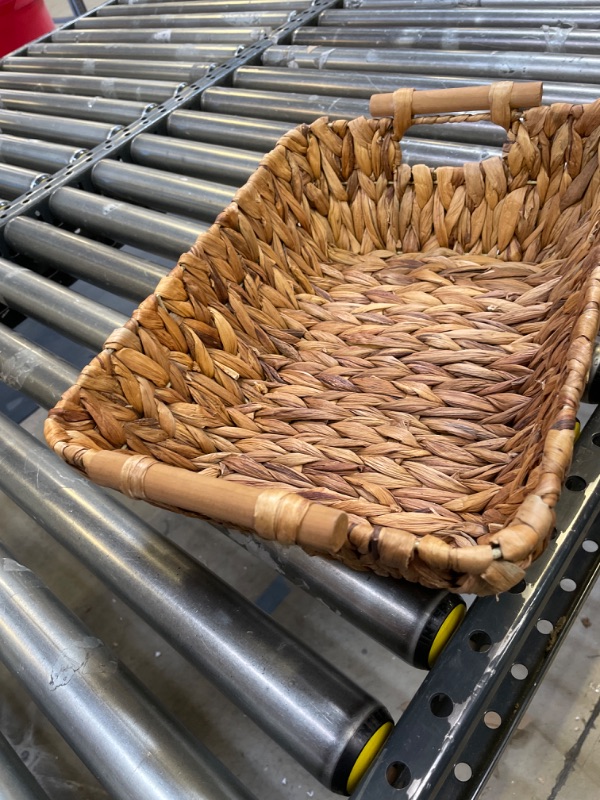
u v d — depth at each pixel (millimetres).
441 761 447
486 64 1146
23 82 1745
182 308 641
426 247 790
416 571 391
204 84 1388
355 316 724
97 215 1117
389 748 457
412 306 712
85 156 1304
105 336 911
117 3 2113
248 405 654
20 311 1063
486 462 562
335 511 364
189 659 579
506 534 355
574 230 667
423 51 1233
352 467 578
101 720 547
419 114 722
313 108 1185
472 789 492
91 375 557
